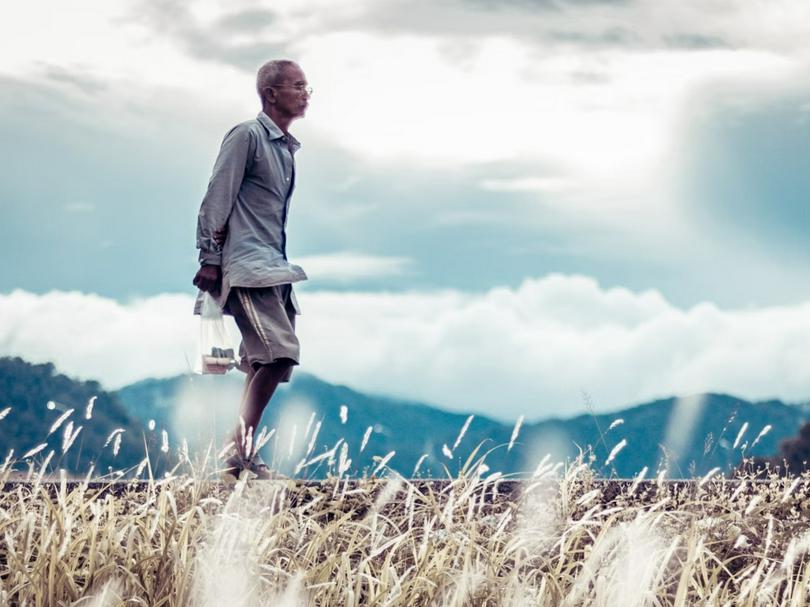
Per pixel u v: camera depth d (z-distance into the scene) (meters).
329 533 4.36
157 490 4.80
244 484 4.55
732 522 4.90
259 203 6.17
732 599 4.12
